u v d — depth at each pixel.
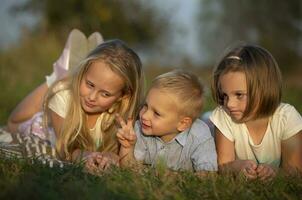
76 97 4.36
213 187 3.26
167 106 3.96
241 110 3.98
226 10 24.72
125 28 21.41
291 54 22.39
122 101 4.41
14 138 5.11
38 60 13.24
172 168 4.04
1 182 2.99
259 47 4.09
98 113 4.44
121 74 4.20
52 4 19.77
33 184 2.98
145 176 3.44
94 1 20.39
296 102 9.40
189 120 4.09
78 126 4.40
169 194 3.11
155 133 4.04
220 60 4.09
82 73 4.28
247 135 4.16
